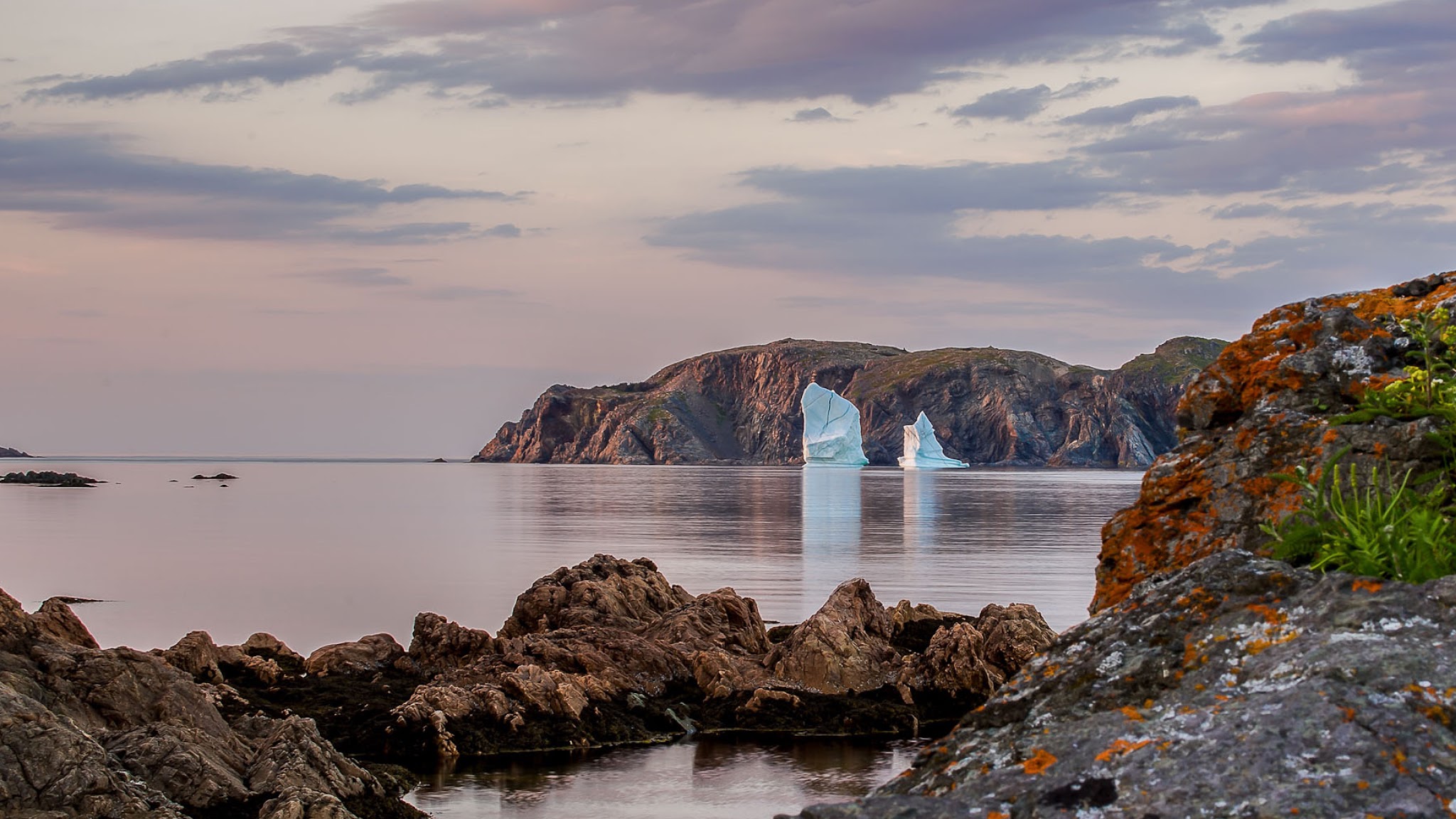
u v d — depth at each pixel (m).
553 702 27.30
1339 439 8.08
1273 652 5.26
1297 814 4.42
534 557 75.75
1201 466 8.76
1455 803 4.33
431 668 31.92
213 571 66.81
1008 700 5.75
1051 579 61.16
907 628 36.62
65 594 56.09
